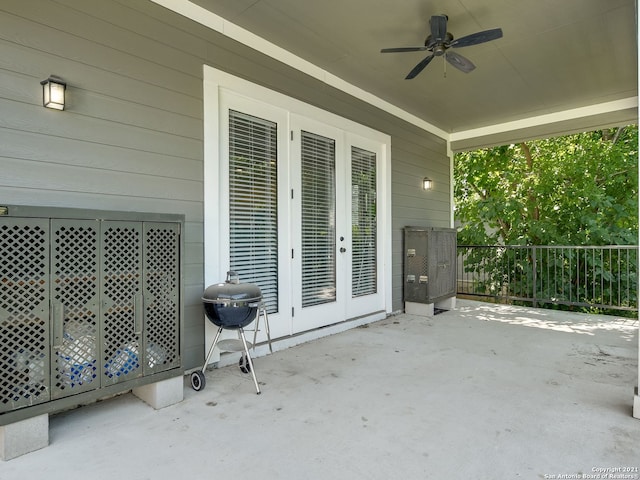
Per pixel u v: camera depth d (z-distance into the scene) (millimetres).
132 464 1946
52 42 2494
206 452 2061
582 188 7691
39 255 2068
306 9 3338
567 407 2611
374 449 2090
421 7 3318
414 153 6277
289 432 2273
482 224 8719
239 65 3629
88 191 2656
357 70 4582
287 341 4086
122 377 2396
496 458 2002
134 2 2900
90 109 2666
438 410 2564
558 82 4898
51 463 1948
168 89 3098
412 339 4434
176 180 3141
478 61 4312
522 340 4387
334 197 4801
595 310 7570
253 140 3826
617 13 3416
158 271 2578
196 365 3289
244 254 3727
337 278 4820
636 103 5367
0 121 2297
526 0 3230
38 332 2062
